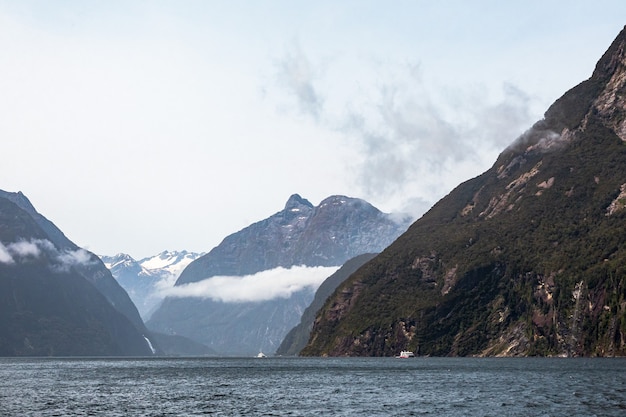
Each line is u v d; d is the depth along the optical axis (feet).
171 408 479.41
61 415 450.30
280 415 436.35
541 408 435.12
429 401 493.77
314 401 510.99
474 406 456.04
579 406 439.22
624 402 453.58
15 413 461.78
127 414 451.94
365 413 436.76
